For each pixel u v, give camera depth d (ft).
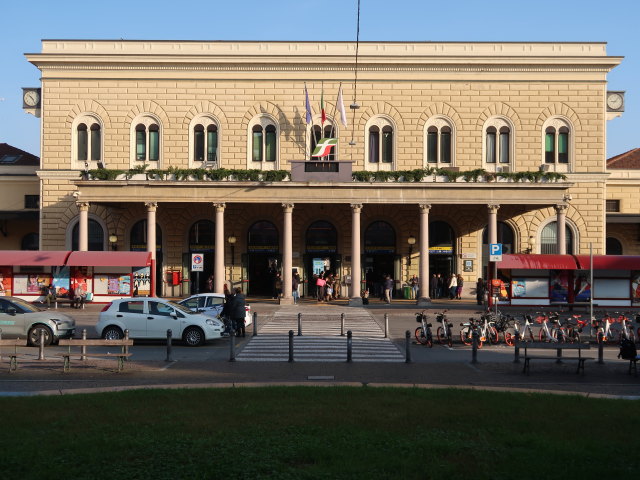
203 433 38.91
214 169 146.20
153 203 143.74
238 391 51.37
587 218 157.99
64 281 133.28
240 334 92.94
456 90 159.22
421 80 159.02
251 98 159.22
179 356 76.54
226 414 43.39
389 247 162.30
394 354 78.43
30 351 78.69
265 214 161.58
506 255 127.34
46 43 158.71
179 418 42.34
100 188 143.23
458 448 36.09
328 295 150.41
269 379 60.70
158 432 39.06
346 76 159.22
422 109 159.22
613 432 39.68
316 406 45.85
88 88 158.20
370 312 129.18
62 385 57.06
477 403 47.44
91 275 133.59
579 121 158.71
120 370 64.69
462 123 159.02
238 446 36.27
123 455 34.73
